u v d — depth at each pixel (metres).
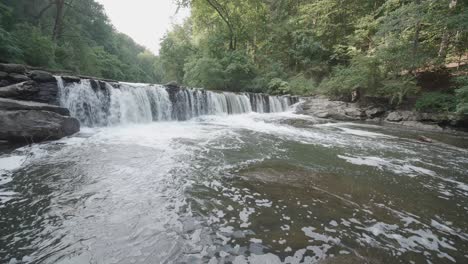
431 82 17.62
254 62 26.94
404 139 9.97
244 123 12.38
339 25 25.06
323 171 5.20
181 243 2.56
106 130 8.73
